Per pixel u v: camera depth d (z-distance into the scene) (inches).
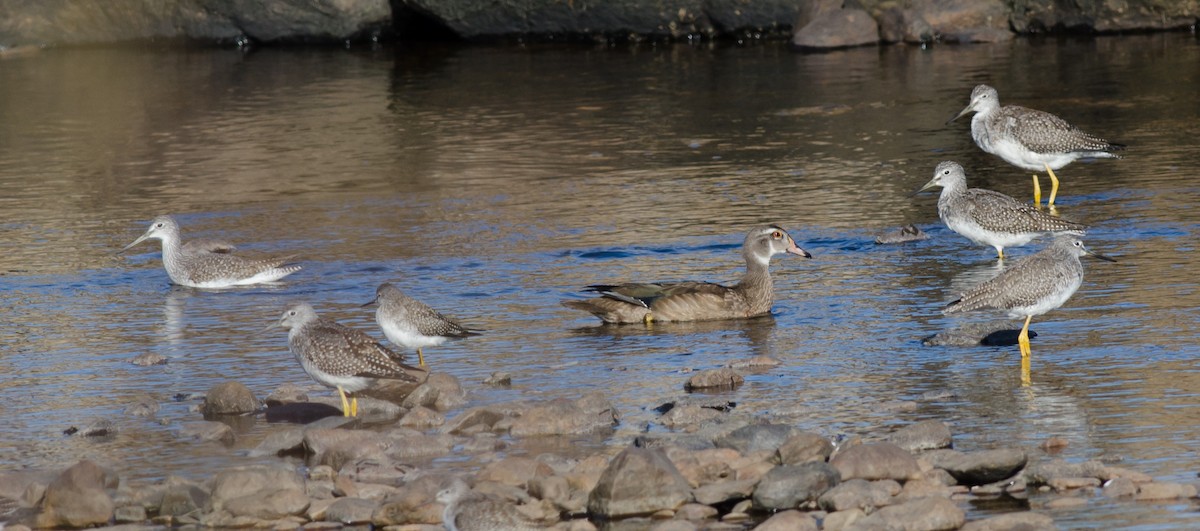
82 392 531.8
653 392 514.6
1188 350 527.5
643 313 618.2
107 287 708.0
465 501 377.4
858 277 677.3
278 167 1008.2
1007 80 1230.3
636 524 395.2
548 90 1288.1
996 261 698.8
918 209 818.2
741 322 613.0
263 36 1577.3
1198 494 389.1
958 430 454.9
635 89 1274.6
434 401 508.1
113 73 1434.5
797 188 883.4
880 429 458.9
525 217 831.7
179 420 498.6
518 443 463.5
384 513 397.1
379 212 860.6
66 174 1003.3
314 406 511.8
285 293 684.7
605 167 971.9
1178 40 1387.8
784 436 447.2
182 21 1582.2
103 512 408.2
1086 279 642.2
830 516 380.2
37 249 791.7
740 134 1067.3
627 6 1504.7
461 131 1119.0
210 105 1258.0
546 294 664.4
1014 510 389.7
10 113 1245.7
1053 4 1455.5
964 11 1467.8
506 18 1542.8
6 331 623.8
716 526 390.0
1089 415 462.6
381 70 1421.0
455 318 625.6
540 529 376.2
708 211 829.8
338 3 1545.3
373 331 609.0
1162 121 1032.8
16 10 1583.4
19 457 459.5
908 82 1247.5
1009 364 526.9
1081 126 1028.5
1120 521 374.6
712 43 1518.2
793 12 1496.1
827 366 537.0
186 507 409.1
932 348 554.9
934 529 374.0
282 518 405.7
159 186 958.4
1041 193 848.3
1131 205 794.2
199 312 654.5
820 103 1172.5
